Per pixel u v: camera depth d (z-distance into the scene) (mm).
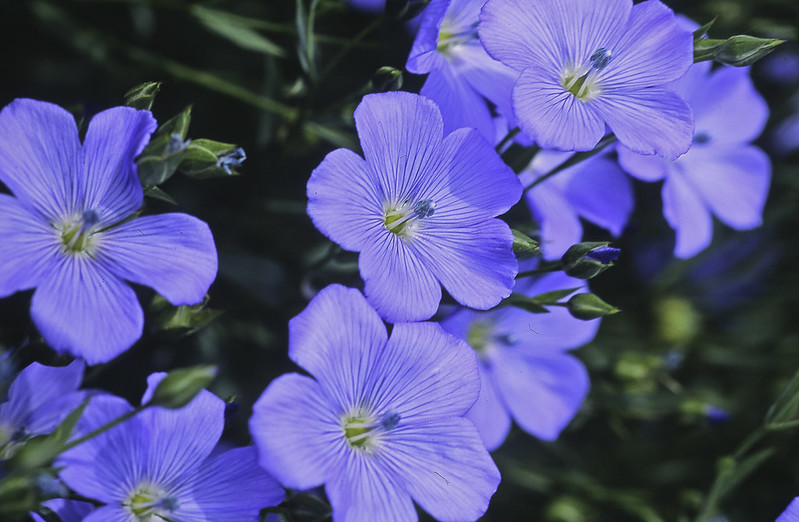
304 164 303
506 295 253
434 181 257
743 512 321
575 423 313
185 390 229
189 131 305
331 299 239
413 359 246
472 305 252
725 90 309
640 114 262
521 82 255
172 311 253
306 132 297
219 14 296
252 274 291
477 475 246
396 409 247
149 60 298
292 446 233
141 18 303
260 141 298
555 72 262
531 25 260
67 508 237
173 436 238
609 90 264
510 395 291
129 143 242
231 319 292
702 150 310
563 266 264
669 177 296
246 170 301
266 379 291
